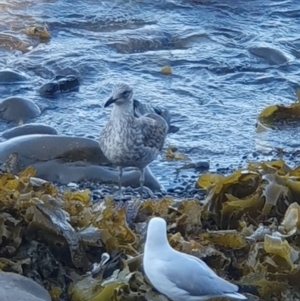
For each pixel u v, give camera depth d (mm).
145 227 6066
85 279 5340
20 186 6086
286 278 5371
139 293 5137
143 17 13930
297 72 12016
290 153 9320
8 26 13031
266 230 5816
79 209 5957
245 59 12320
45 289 5230
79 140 8586
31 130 9391
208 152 9297
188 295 4832
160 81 11484
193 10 14359
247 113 10578
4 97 10695
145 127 7438
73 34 13023
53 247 5547
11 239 5496
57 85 10820
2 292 4941
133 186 8156
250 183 6461
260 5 14812
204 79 11609
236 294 4836
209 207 6375
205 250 5602
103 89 11055
